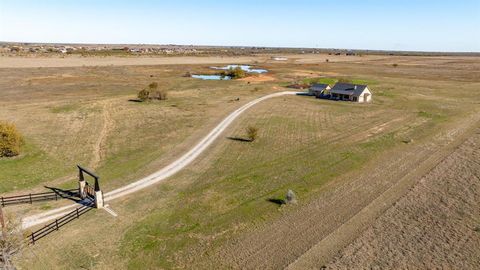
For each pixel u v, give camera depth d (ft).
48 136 166.71
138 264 75.31
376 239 83.82
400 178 118.62
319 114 215.92
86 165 132.57
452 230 87.76
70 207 100.27
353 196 105.81
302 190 110.11
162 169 128.26
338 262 75.31
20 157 139.64
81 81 339.98
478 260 76.07
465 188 111.04
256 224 90.89
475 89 317.42
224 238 84.79
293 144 156.15
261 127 184.55
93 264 75.15
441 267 73.87
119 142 159.33
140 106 234.38
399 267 73.87
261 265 74.59
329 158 137.69
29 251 79.20
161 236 85.76
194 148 151.02
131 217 94.58
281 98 270.26
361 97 256.32
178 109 226.79
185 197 106.22
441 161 133.80
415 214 95.35
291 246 81.20
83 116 204.33
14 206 100.37
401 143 155.94
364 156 139.64
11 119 194.59
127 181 117.80
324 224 90.48
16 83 315.78
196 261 76.23
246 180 118.21
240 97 272.51
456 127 182.39
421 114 212.84
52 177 121.90
